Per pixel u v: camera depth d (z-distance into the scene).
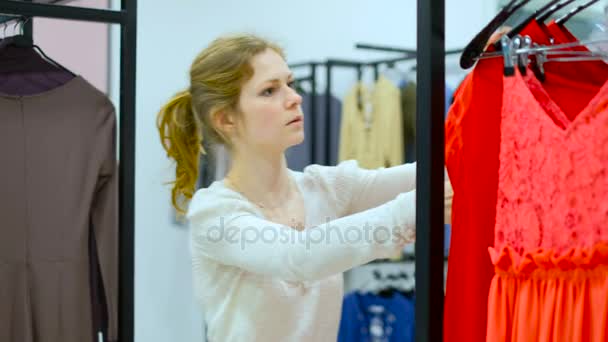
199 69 2.17
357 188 2.27
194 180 2.42
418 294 1.46
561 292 1.36
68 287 2.66
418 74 1.45
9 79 2.63
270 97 2.12
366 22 4.75
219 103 2.14
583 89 1.57
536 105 1.39
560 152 1.35
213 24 4.44
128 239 2.51
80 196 2.67
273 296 2.11
